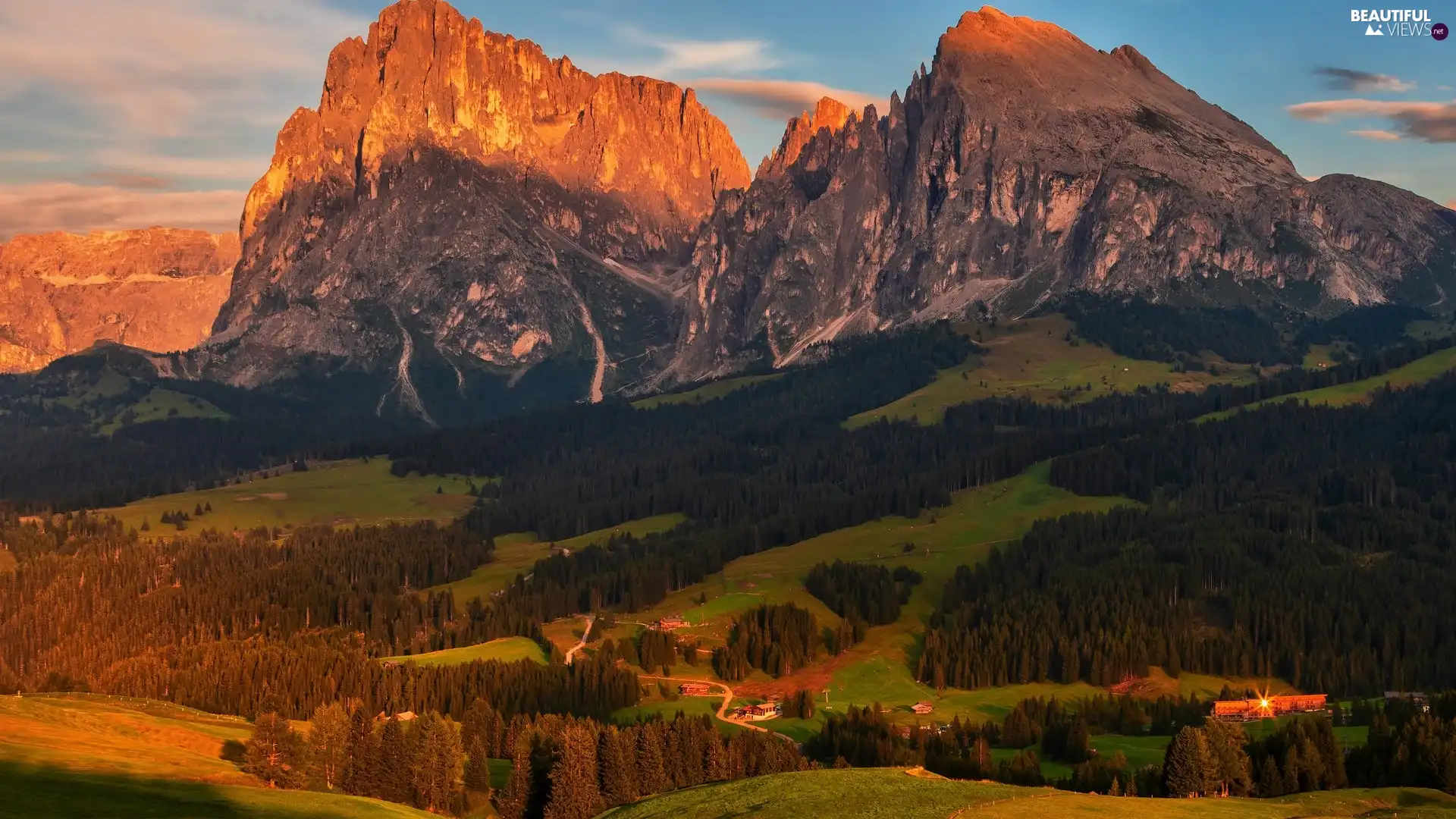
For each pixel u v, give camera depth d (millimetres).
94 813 180375
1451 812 178750
